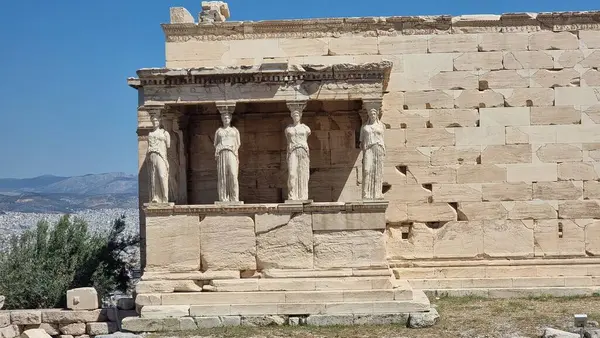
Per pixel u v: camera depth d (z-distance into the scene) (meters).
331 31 20.36
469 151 20.23
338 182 20.14
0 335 18.75
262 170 20.30
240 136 20.30
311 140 20.20
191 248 17.75
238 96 17.92
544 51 20.28
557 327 15.92
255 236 17.72
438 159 20.25
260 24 20.23
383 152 17.89
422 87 20.33
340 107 20.16
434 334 15.80
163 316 17.08
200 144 20.31
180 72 17.80
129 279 24.75
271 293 17.30
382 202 17.58
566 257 20.09
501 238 20.16
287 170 19.31
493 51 20.31
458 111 20.25
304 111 20.19
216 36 20.31
